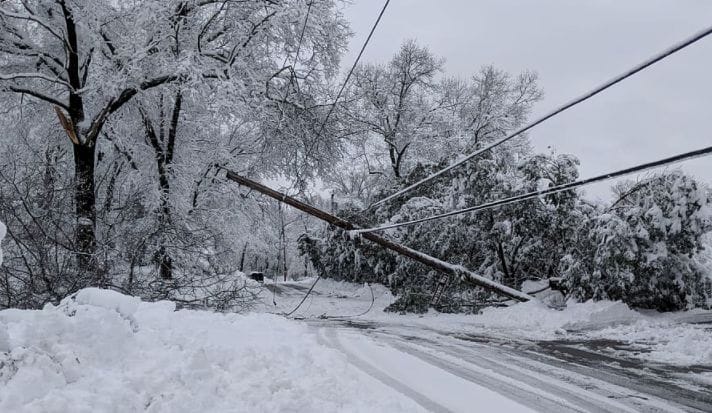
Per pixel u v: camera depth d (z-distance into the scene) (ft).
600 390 22.91
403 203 84.53
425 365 24.70
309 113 65.98
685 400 21.70
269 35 59.31
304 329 29.32
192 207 62.18
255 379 15.24
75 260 35.40
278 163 70.08
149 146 60.85
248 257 146.10
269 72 63.52
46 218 35.86
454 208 70.64
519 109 113.50
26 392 11.27
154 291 38.34
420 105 112.57
